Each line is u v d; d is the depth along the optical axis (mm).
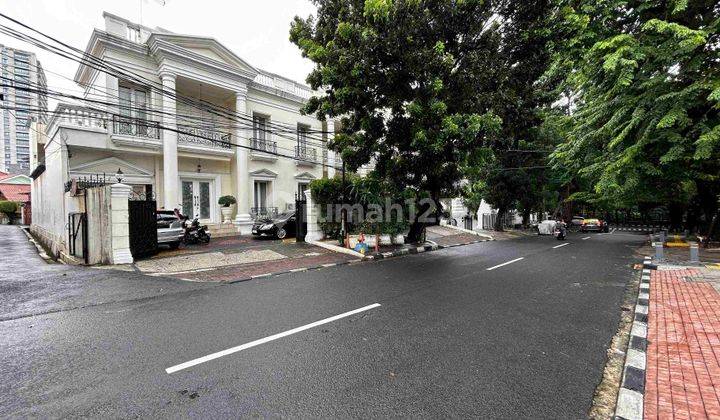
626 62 9164
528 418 2674
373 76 9797
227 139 17656
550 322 4926
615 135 11445
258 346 4039
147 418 2658
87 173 13367
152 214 11016
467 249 14680
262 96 18984
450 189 13875
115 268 9031
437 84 9383
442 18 9820
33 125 19000
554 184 28453
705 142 8898
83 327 4707
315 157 21922
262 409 2777
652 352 3889
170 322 4902
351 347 4012
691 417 2688
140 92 14711
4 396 2980
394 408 2795
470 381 3234
